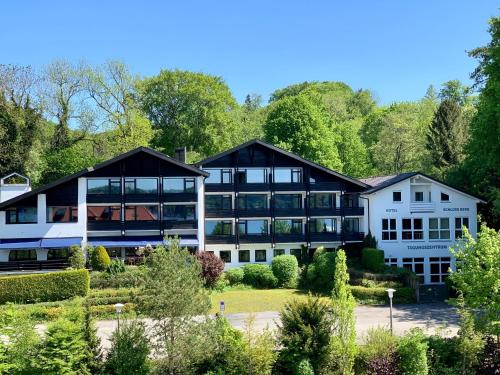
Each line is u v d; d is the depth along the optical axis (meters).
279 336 27.98
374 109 126.38
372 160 92.50
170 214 54.06
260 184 55.72
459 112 73.38
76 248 47.31
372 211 54.16
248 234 55.59
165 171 53.09
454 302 30.45
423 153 78.12
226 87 88.31
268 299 44.84
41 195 50.84
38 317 38.06
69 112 72.88
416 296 45.16
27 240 50.03
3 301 40.78
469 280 30.02
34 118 67.94
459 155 71.00
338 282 27.17
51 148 72.94
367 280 47.50
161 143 81.69
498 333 29.25
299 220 57.28
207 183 54.97
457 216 54.31
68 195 51.44
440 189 54.31
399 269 49.41
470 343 28.78
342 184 57.12
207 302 26.59
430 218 54.16
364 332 34.56
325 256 49.66
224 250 55.00
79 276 41.75
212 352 26.08
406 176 53.62
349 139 84.94
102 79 73.12
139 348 25.31
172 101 83.19
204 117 81.38
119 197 52.03
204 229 54.22
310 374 26.06
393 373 27.17
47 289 41.31
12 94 67.75
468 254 30.64
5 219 50.53
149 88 83.31
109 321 38.41
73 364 24.73
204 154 81.81
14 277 41.06
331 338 26.75
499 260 29.17
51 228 50.84
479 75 52.41
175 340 25.25
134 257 50.19
